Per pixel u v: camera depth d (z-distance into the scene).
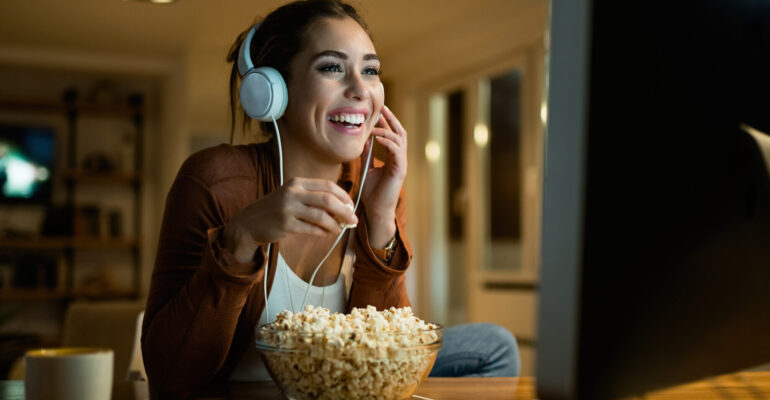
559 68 0.46
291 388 0.74
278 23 1.11
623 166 0.46
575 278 0.44
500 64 5.03
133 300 6.42
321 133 1.08
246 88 1.02
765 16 0.56
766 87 0.56
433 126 5.84
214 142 7.60
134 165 6.67
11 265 6.17
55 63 6.04
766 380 0.92
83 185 6.54
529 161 4.70
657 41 0.48
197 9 4.96
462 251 5.39
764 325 0.59
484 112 5.22
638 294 0.47
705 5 0.52
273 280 1.06
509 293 4.83
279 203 0.80
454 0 4.70
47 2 4.83
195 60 6.13
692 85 0.51
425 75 5.80
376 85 1.11
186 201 1.04
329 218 0.80
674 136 0.49
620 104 0.46
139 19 5.22
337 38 1.06
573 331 0.45
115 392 0.93
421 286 5.86
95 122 6.59
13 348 5.08
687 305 0.51
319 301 1.14
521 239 4.75
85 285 6.36
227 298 0.86
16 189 6.23
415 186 5.96
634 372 0.48
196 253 1.01
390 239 1.14
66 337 2.36
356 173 1.21
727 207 0.53
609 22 0.45
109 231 6.43
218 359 0.89
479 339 1.38
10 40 5.74
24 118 6.38
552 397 0.46
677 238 0.50
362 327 0.76
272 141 1.18
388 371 0.72
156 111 6.75
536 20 4.55
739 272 0.55
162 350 0.88
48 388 0.71
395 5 4.77
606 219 0.45
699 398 0.78
